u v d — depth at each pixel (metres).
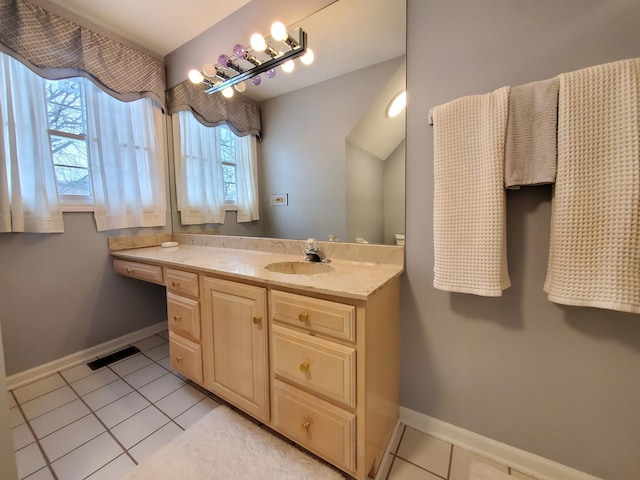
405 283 1.30
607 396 0.95
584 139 0.83
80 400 1.52
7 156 1.51
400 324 1.32
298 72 1.58
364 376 0.94
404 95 1.24
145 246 2.18
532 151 0.92
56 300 1.79
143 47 2.09
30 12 1.52
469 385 1.19
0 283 1.58
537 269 1.02
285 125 1.68
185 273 1.48
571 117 0.85
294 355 1.06
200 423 1.34
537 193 1.00
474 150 1.00
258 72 1.72
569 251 0.86
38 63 1.55
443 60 1.14
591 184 0.83
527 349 1.07
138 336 2.23
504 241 0.99
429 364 1.27
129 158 2.03
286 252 1.74
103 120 1.89
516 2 0.99
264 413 1.21
